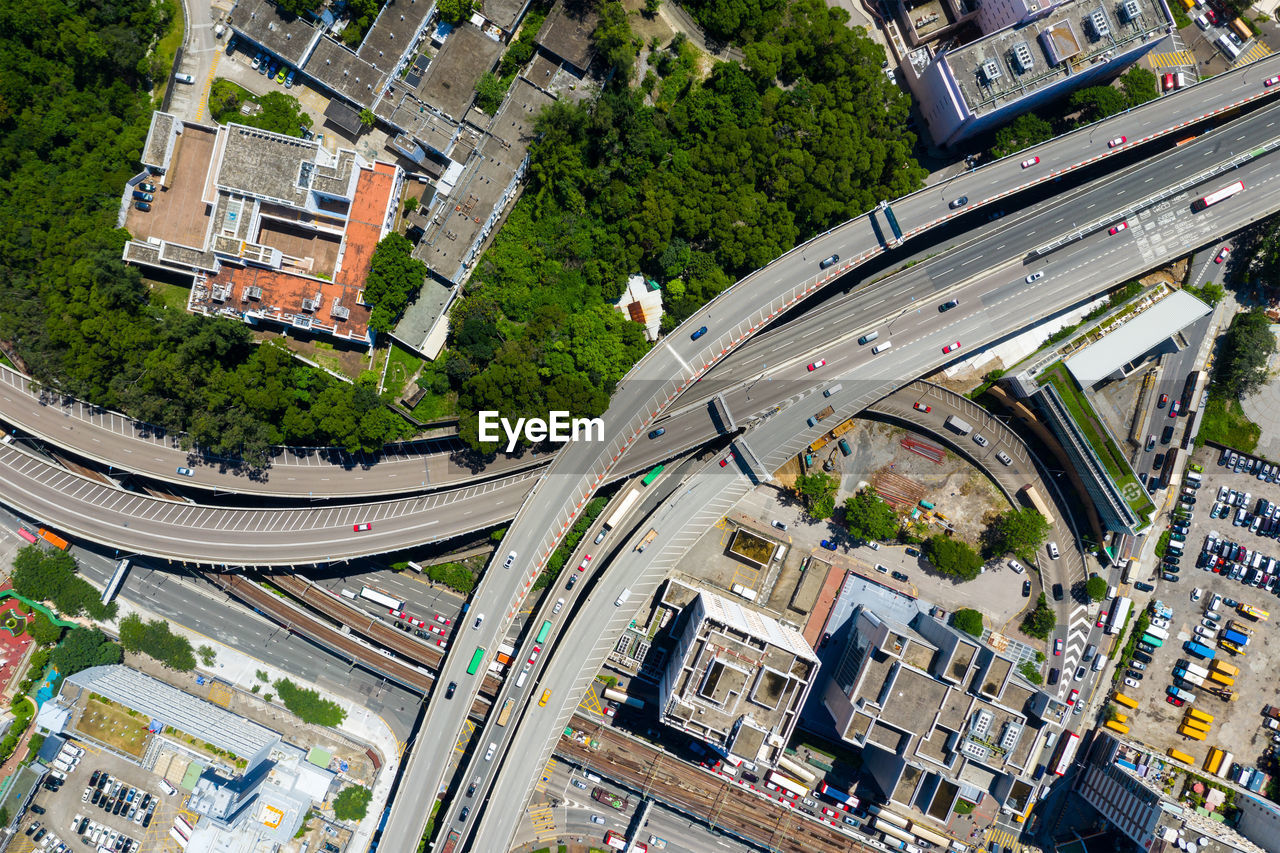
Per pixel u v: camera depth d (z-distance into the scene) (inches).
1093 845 6496.1
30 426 6013.8
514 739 6038.4
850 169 5994.1
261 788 6476.4
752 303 6063.0
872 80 6082.7
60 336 5477.4
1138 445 6491.1
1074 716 6599.4
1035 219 6304.1
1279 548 6510.8
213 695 6697.8
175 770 6382.9
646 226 5871.1
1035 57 5831.7
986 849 6565.0
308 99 5944.9
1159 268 6560.0
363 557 6520.7
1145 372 6476.4
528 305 6043.3
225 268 5693.9
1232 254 6501.0
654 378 6058.1
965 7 6314.0
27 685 6491.1
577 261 6053.2
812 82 6235.2
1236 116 6427.2
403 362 6003.9
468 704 6033.5
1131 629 6633.9
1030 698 5743.1
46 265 5556.1
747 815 6466.5
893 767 5954.7
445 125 5851.4
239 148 5516.7
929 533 6604.3
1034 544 6358.3
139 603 6668.3
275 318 5708.7
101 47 5634.8
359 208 5698.8
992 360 6574.8
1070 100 6220.5
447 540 6486.2
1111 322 6446.9
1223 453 6555.1
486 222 5900.6
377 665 6515.8
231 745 6245.1
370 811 6609.3
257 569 6456.7
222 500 6373.0
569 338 5979.3
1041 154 6156.5
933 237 6525.6
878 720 5703.7
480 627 6048.2
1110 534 6594.5
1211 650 6520.7
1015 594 6633.9
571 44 5861.2
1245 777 6461.6
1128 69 6333.7
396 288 5639.8
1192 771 6486.2
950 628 6127.0
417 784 6023.6
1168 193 6117.1
